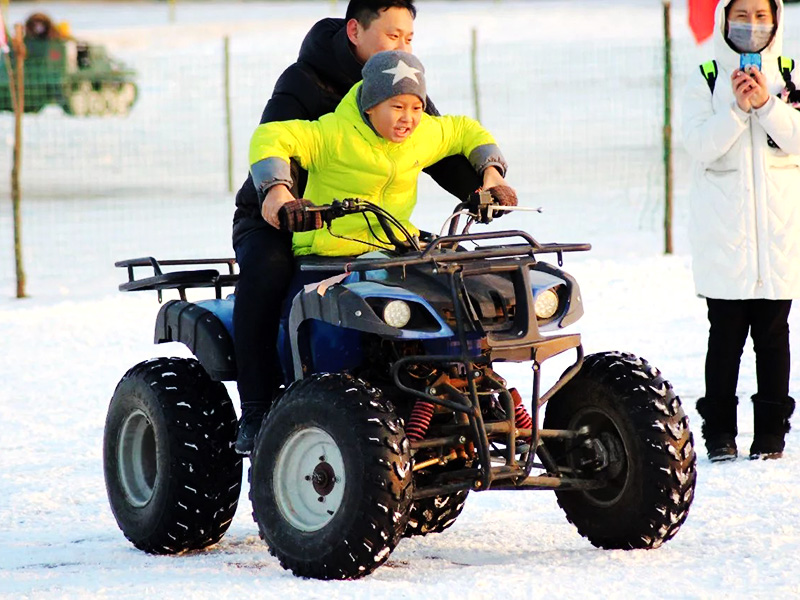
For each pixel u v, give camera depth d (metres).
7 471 28.59
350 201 18.41
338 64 20.95
